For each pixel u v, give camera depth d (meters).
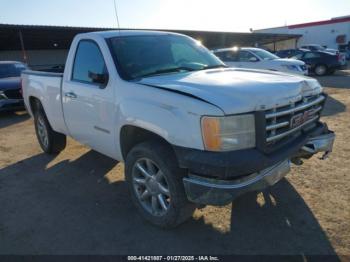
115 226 3.46
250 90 2.85
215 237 3.20
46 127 5.54
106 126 3.73
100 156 5.61
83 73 4.18
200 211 3.64
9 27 20.28
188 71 3.81
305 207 3.63
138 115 3.16
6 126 8.39
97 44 3.96
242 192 2.69
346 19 38.03
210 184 2.71
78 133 4.45
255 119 2.72
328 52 19.81
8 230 3.47
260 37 38.91
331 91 12.29
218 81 3.13
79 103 4.16
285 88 3.01
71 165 5.26
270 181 2.88
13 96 9.38
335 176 4.35
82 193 4.25
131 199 3.77
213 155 2.65
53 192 4.32
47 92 4.95
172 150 3.06
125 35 4.11
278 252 2.94
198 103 2.71
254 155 2.69
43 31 23.17
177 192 3.01
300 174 4.45
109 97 3.59
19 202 4.09
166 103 2.93
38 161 5.53
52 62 32.94
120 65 3.63
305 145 3.30
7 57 30.12
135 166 3.43
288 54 23.17
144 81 3.35
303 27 41.72
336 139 5.92
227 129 2.64
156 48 4.06
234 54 13.66
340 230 3.19
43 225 3.54
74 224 3.53
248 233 3.23
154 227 3.40
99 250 3.09
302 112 3.25
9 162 5.55
